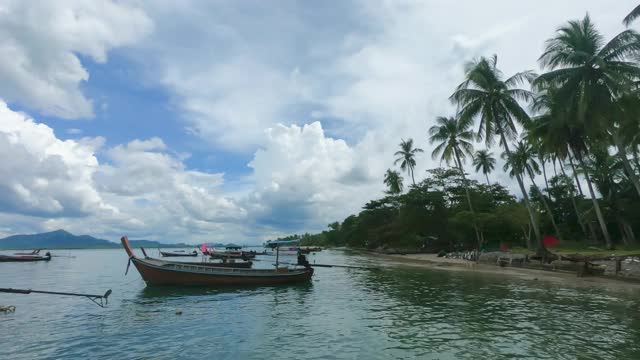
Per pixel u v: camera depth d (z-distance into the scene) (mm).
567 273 31984
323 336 14047
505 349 12234
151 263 26984
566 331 14172
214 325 15969
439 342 13078
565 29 33094
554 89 34344
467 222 54344
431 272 36562
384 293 24188
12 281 33969
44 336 14461
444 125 57906
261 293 25125
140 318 17453
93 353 12414
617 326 14797
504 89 39281
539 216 56906
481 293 23016
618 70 30328
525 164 59094
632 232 51500
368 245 98125
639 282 26031
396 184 87562
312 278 34406
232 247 67000
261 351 12375
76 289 27828
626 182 53281
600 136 36750
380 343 13055
